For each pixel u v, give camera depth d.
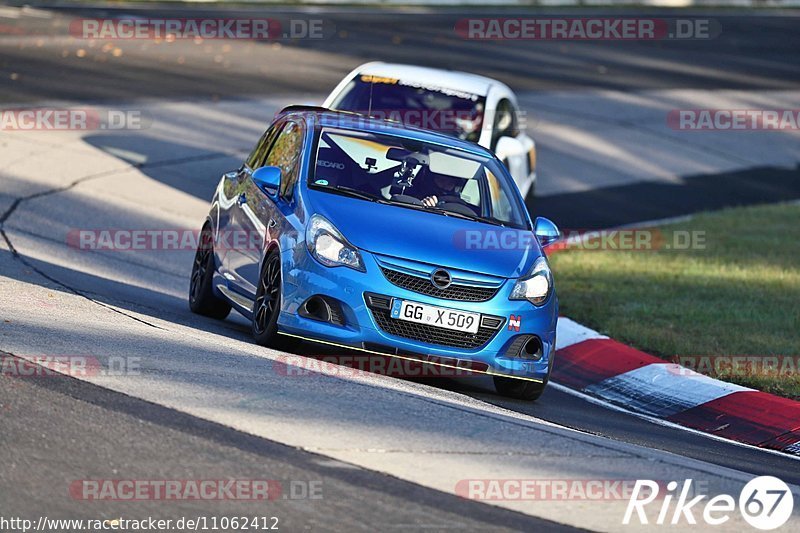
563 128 85.75
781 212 70.38
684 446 29.11
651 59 118.38
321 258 30.12
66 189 54.75
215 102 77.12
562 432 26.03
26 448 20.47
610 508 21.05
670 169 80.94
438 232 31.42
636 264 53.16
